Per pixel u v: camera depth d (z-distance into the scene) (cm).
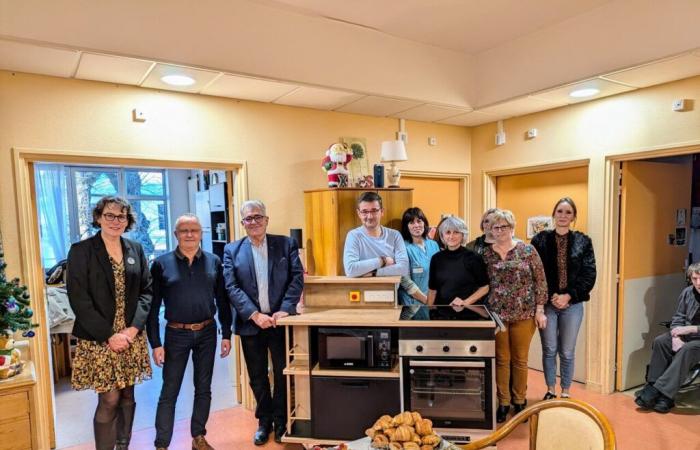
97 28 221
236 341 328
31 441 211
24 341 250
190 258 247
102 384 215
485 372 223
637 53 262
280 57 276
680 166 369
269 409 279
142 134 280
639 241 345
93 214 221
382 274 271
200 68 248
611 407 311
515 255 278
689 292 313
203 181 602
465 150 440
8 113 241
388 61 321
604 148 329
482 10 283
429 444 150
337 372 238
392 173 350
